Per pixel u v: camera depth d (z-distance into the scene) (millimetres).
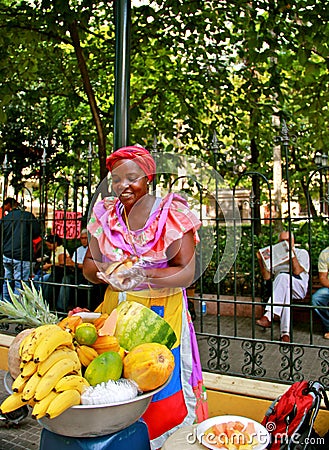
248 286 7211
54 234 4574
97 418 1473
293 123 8633
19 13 5996
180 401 2051
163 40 6973
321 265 5441
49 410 1363
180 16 6648
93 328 1691
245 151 9461
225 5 6723
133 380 1592
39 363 1448
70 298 5480
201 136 8234
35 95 7926
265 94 7207
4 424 3711
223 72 7605
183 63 7840
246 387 3246
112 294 2215
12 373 1688
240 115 8156
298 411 2223
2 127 9258
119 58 3307
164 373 1599
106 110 8859
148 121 8703
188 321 2164
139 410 1580
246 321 6605
